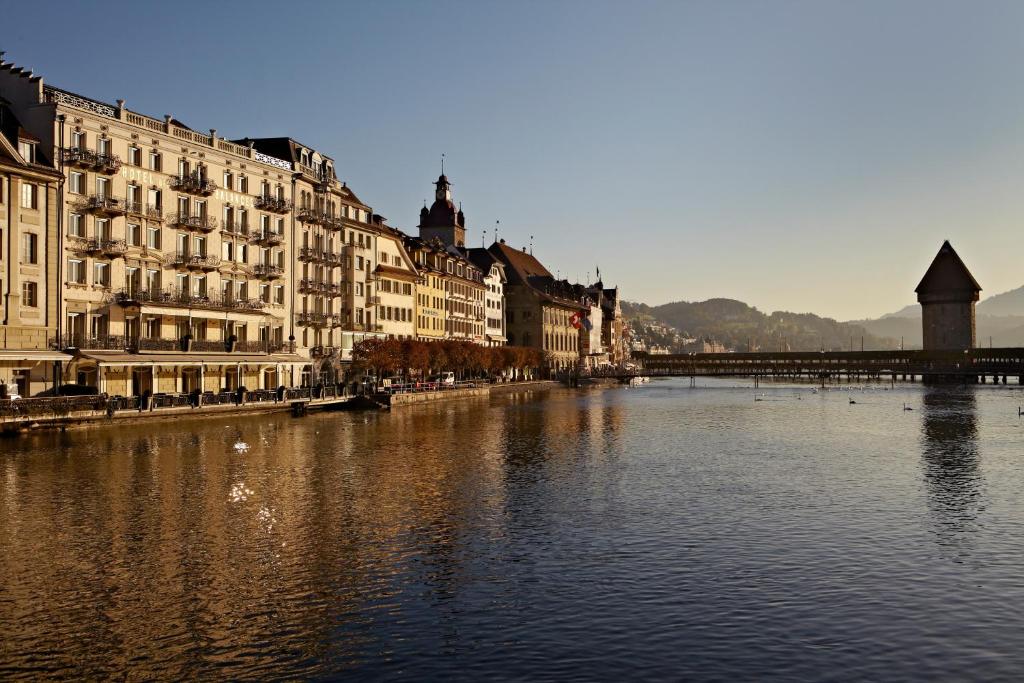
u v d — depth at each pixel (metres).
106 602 24.25
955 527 33.50
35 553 29.25
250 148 97.75
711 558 28.88
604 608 23.72
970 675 19.25
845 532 32.69
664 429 76.56
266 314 99.19
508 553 29.55
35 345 70.12
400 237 140.25
